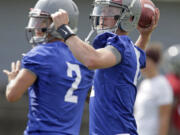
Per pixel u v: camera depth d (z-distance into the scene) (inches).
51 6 634.8
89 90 671.8
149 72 979.3
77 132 642.8
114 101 591.5
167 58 1125.7
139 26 665.0
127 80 594.6
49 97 614.2
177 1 1366.9
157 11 671.8
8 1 1299.2
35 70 610.5
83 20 1309.1
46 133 607.2
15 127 1338.6
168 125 1034.7
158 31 1366.9
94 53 554.3
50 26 633.0
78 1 1312.7
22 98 1325.0
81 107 649.0
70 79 626.8
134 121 616.1
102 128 596.1
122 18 605.3
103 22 605.0
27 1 1302.9
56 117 616.1
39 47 623.5
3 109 1327.5
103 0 603.8
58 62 620.4
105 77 594.6
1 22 1294.3
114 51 571.8
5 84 1275.8
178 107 1045.8
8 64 1285.7
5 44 1293.1
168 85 980.6
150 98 968.3
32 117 616.7
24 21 1301.7
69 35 561.6
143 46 675.4
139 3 623.5
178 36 1368.1
